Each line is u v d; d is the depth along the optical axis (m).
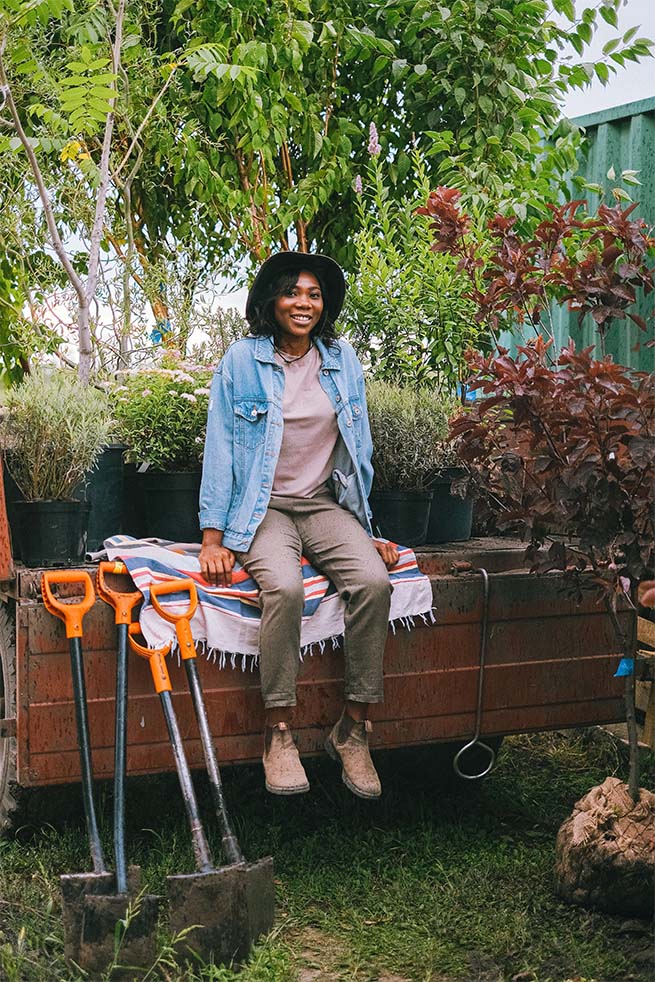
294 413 3.31
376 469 3.62
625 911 2.89
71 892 2.52
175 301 5.20
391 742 3.26
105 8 4.98
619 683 3.56
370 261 4.82
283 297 3.34
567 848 2.96
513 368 2.88
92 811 2.70
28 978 2.54
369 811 3.74
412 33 5.45
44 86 4.54
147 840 3.43
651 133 4.95
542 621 3.43
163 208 5.80
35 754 2.93
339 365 3.42
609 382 2.72
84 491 3.36
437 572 3.35
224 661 3.07
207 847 2.65
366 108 5.70
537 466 2.88
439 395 3.93
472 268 3.75
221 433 3.25
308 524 3.28
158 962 2.51
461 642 3.33
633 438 2.63
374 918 2.94
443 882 3.16
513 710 3.41
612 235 3.11
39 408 3.25
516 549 3.50
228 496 3.19
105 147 4.50
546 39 5.61
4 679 3.40
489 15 5.45
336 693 3.20
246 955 2.59
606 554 2.94
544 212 5.29
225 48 4.69
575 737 4.54
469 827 3.60
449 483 3.69
